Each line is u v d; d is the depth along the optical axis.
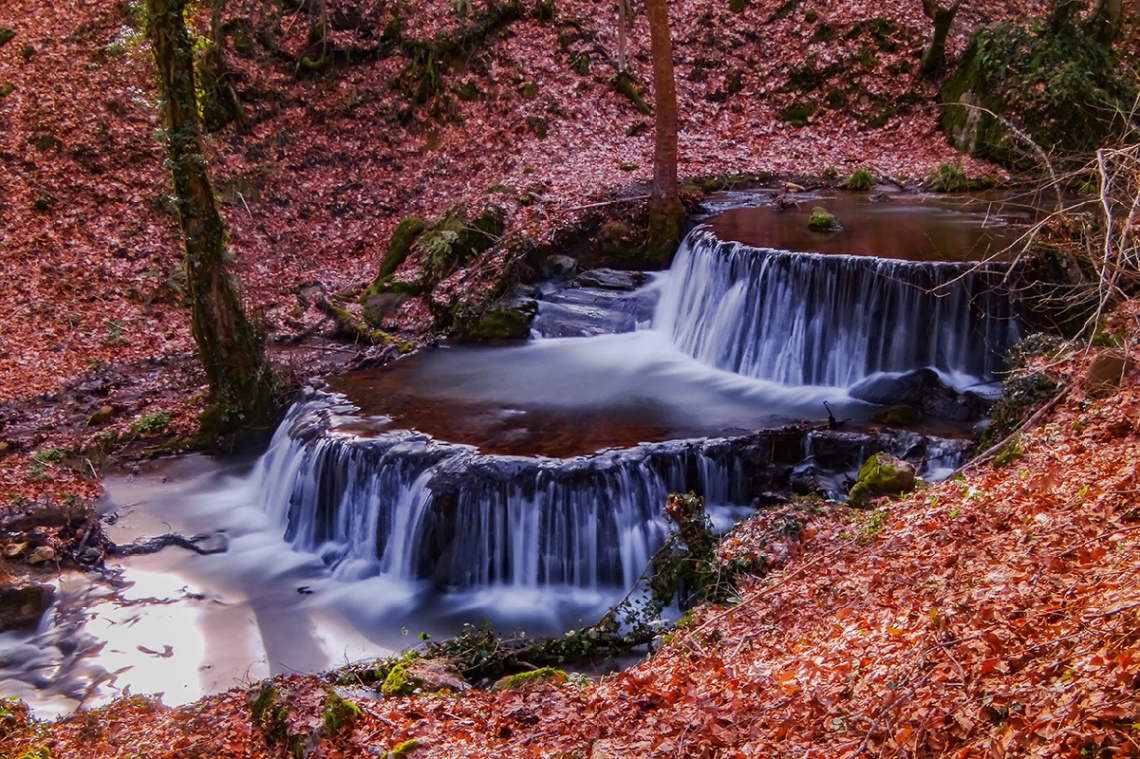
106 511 13.90
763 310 15.33
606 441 12.69
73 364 17.52
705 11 25.92
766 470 12.23
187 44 14.13
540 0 25.31
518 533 11.78
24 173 20.61
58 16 23.53
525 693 8.00
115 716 8.93
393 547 12.38
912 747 4.76
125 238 20.23
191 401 16.50
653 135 23.58
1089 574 5.86
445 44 24.50
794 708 5.77
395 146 23.84
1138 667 4.35
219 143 22.47
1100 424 8.89
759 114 24.14
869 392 13.84
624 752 5.97
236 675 10.37
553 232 18.97
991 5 23.70
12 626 11.44
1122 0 21.53
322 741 7.22
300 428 13.97
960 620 5.82
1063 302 13.05
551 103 23.78
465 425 13.49
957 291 13.71
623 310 17.86
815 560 8.79
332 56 24.53
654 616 10.21
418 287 18.95
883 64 23.52
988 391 13.15
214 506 14.12
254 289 19.86
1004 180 19.53
